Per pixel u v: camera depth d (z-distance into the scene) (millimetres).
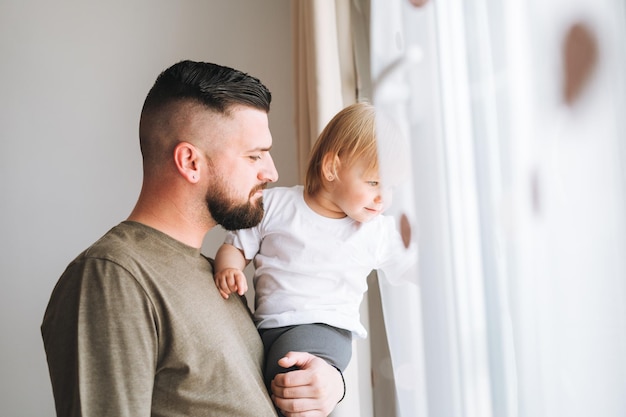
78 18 1865
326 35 1403
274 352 1037
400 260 935
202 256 1051
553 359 557
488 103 668
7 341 1794
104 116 1863
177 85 955
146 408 820
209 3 1913
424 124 731
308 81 1435
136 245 905
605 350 506
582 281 518
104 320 820
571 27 521
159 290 871
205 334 894
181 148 943
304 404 947
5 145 1821
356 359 1338
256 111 990
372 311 1382
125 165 1867
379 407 1344
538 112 559
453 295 699
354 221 1121
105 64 1871
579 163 516
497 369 649
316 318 1083
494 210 655
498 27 640
